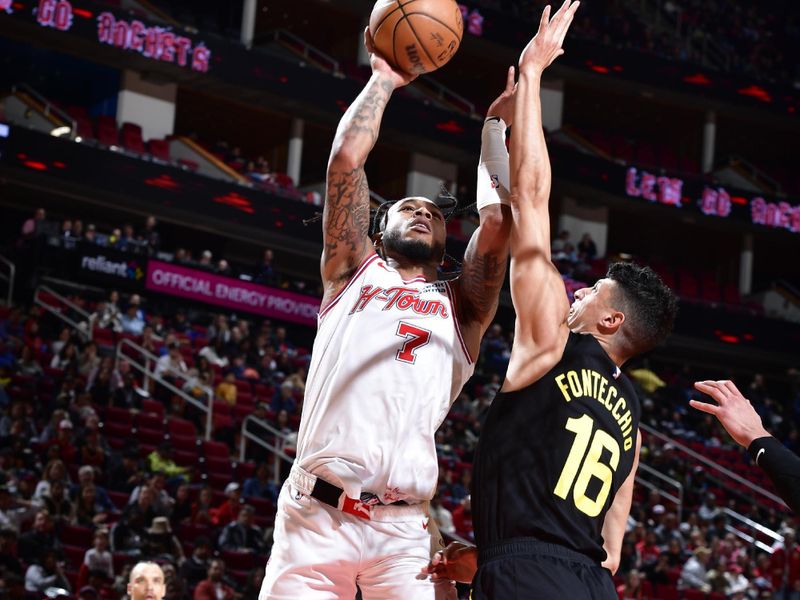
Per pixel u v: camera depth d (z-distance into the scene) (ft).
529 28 82.64
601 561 8.92
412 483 9.48
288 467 44.55
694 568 43.75
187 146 70.69
